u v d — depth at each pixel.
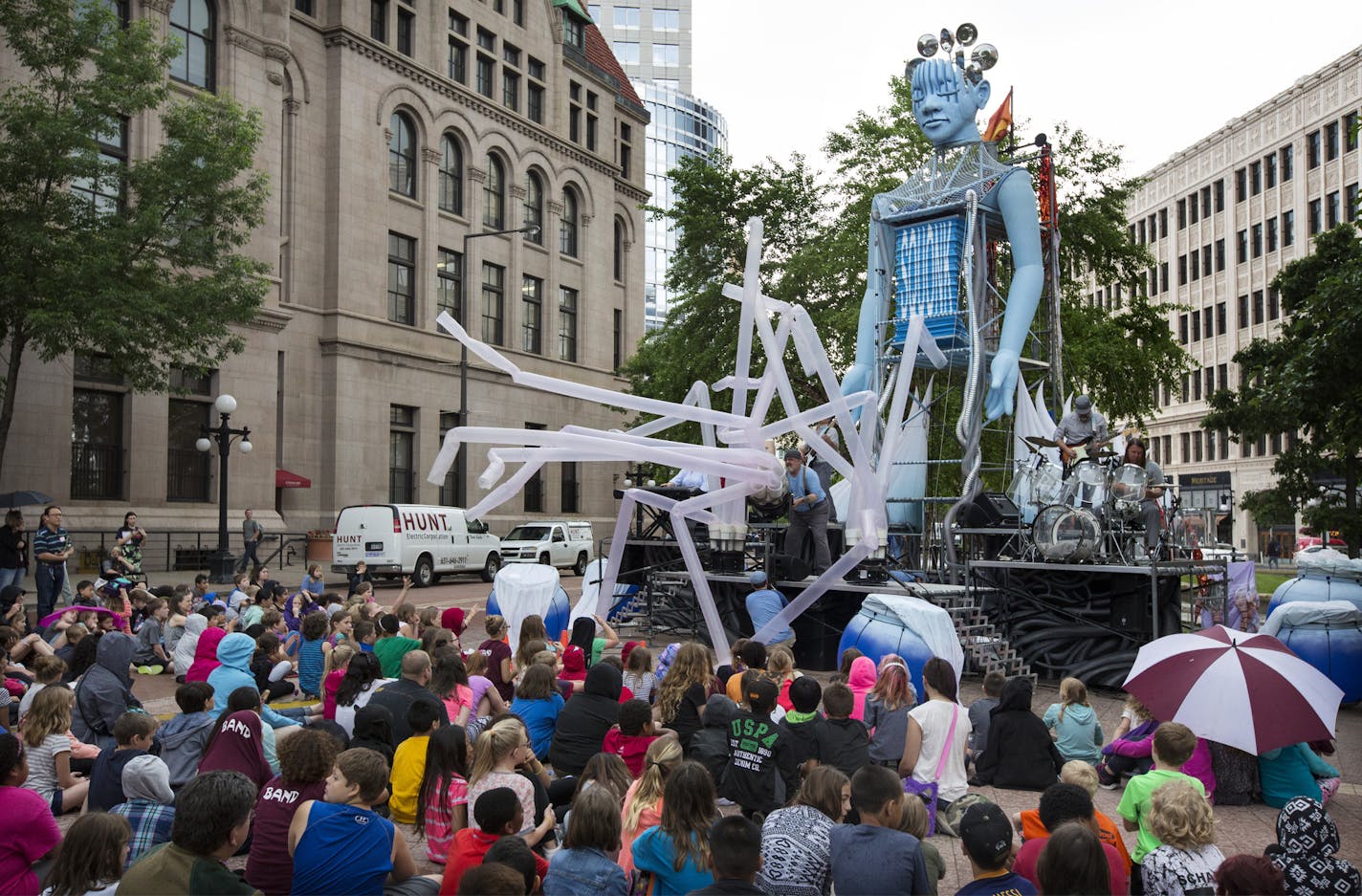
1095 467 14.35
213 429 24.39
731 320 30.47
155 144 29.17
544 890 4.40
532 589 15.52
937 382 21.88
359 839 4.77
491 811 4.75
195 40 31.30
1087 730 8.54
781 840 4.62
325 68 37.03
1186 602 22.41
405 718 7.20
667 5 114.25
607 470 50.81
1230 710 6.97
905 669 7.68
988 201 18.38
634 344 55.00
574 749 7.11
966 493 16.47
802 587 15.66
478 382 43.00
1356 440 16.77
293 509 35.84
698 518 15.74
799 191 31.52
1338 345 15.55
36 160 20.89
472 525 32.03
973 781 8.18
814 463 16.94
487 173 44.44
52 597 16.47
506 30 45.28
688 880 4.53
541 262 47.47
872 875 4.32
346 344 36.75
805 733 6.47
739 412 13.85
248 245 31.98
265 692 10.62
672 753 5.46
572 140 50.34
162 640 14.48
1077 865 3.60
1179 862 4.37
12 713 9.26
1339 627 12.30
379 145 38.50
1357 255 16.53
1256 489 62.06
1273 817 7.78
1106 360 26.95
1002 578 15.42
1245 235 64.19
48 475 26.75
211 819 4.04
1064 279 29.33
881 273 19.44
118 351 21.59
